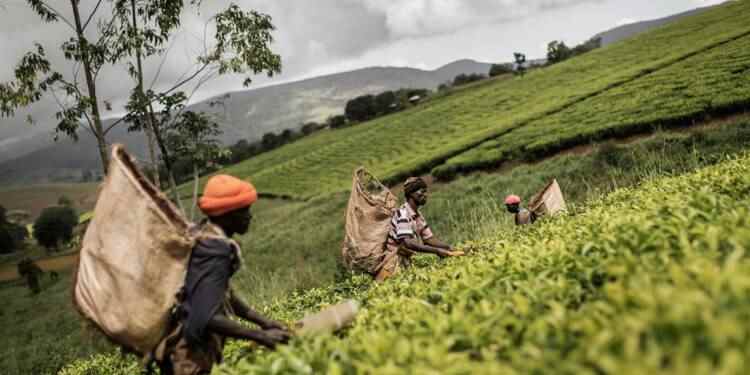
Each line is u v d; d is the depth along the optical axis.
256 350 3.32
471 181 29.48
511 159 30.83
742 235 2.47
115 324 3.15
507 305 2.45
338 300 5.38
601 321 1.90
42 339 22.61
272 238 34.75
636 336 1.67
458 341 2.29
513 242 4.87
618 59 59.81
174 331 3.14
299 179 64.88
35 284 42.91
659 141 21.02
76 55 9.69
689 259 2.29
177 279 3.09
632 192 6.38
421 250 6.19
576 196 19.39
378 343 2.35
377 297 4.22
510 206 8.67
